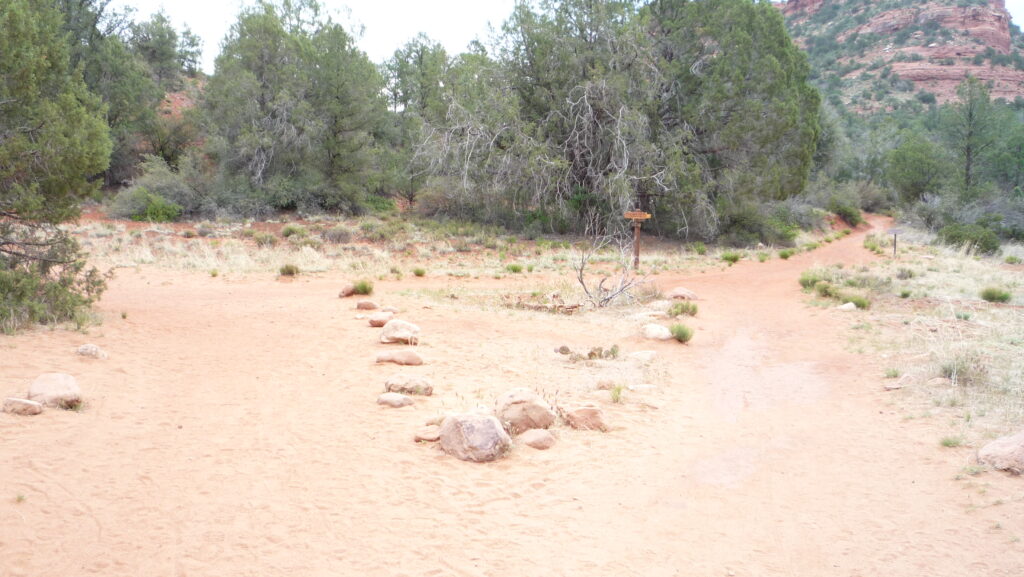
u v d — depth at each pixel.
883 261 28.33
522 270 24.70
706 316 15.61
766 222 38.59
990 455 5.80
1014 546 4.37
